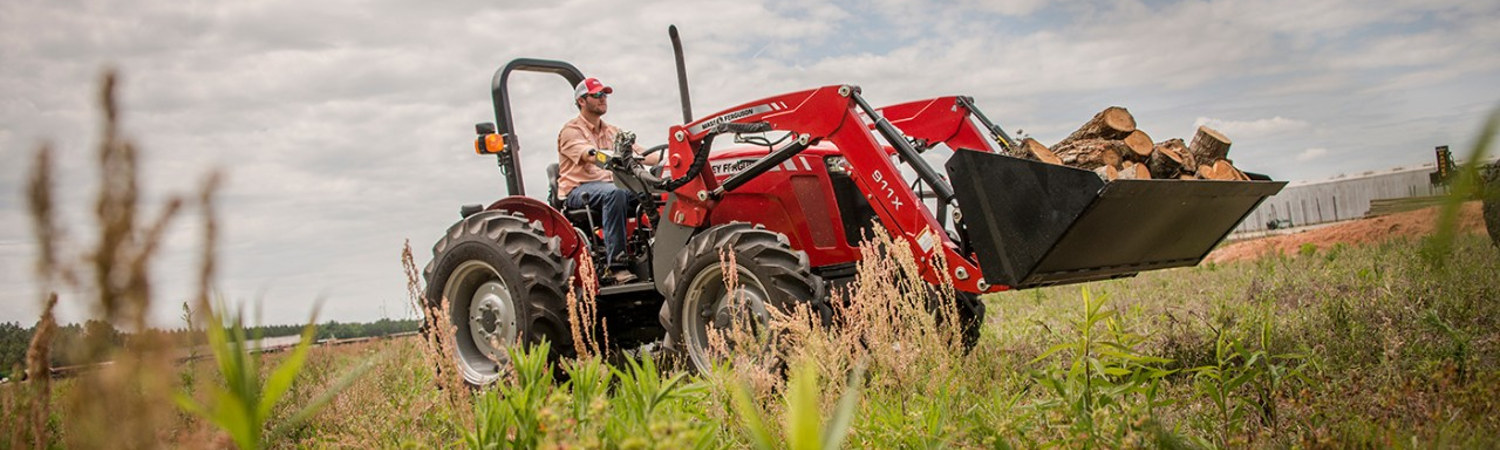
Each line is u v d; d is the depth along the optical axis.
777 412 3.23
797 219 5.55
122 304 0.89
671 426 1.90
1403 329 4.35
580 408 2.85
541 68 6.66
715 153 5.98
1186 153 5.55
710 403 3.52
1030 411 3.12
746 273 5.00
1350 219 13.91
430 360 3.30
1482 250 4.93
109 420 1.01
